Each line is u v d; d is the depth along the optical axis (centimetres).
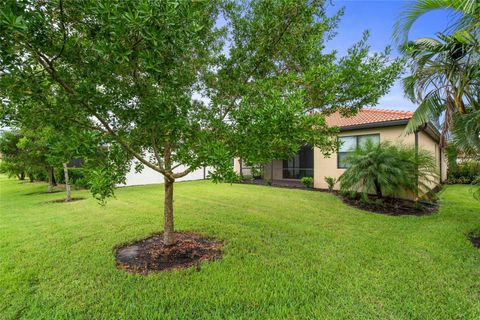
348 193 814
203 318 238
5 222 573
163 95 279
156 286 291
